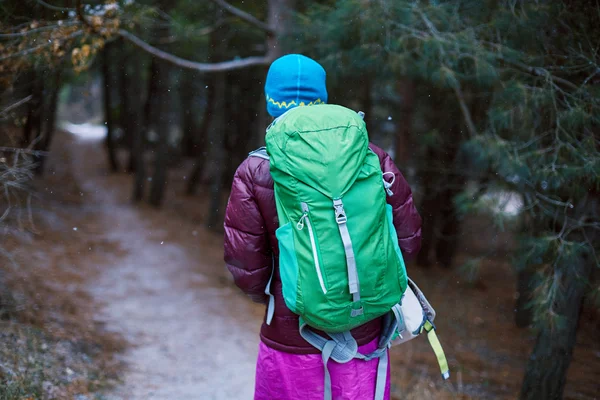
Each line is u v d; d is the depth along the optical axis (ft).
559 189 13.58
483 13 15.19
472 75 15.08
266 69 27.14
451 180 25.40
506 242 15.74
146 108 65.67
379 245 5.67
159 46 32.86
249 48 39.55
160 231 44.45
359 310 5.67
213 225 50.29
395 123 30.89
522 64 14.10
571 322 13.91
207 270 34.01
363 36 15.88
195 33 27.02
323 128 5.75
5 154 14.51
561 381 14.53
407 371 20.67
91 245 33.63
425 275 36.78
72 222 38.78
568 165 12.43
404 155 28.68
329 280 5.53
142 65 55.83
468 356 23.86
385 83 21.20
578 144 12.59
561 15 13.50
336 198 5.53
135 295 25.38
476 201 13.82
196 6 30.96
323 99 6.77
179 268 33.01
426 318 6.75
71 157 78.02
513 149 13.60
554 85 13.19
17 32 14.98
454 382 19.88
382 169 6.32
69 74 22.22
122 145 91.61
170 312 23.76
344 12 15.85
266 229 6.13
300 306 5.63
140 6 19.76
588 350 23.63
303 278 5.58
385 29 15.37
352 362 6.35
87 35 15.74
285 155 5.69
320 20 18.16
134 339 19.21
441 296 33.04
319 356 6.28
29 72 15.62
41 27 14.98
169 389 15.23
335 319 5.63
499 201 13.80
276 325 6.32
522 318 28.04
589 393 19.17
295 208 5.65
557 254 12.79
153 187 57.67
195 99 66.95
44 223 34.17
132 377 15.62
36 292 20.22
